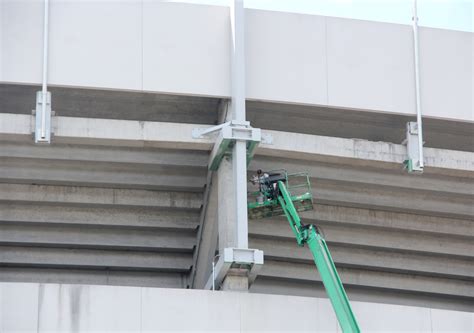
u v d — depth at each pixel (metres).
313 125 42.53
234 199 37.66
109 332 33.97
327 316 35.66
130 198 42.50
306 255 43.22
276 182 39.19
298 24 40.03
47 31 38.19
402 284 44.94
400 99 40.41
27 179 41.31
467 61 41.56
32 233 42.62
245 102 39.66
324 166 41.91
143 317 34.31
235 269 36.59
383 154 40.19
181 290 34.84
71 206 42.47
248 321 35.00
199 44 39.12
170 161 41.09
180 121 42.28
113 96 40.66
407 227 44.00
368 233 44.09
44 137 37.22
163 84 38.53
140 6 39.06
